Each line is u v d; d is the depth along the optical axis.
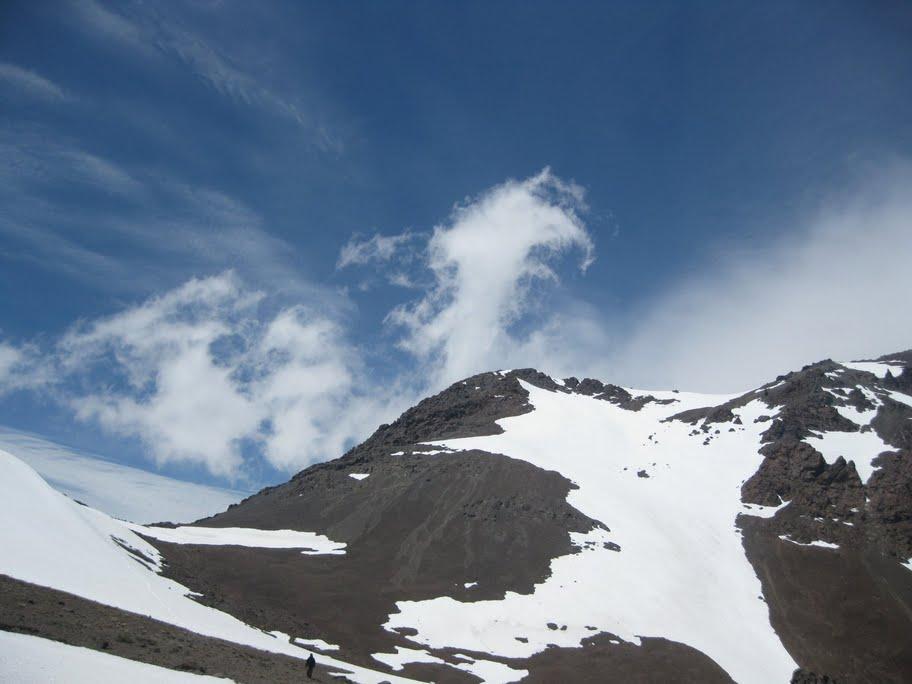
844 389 190.50
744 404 199.75
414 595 106.19
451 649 90.62
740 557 127.94
